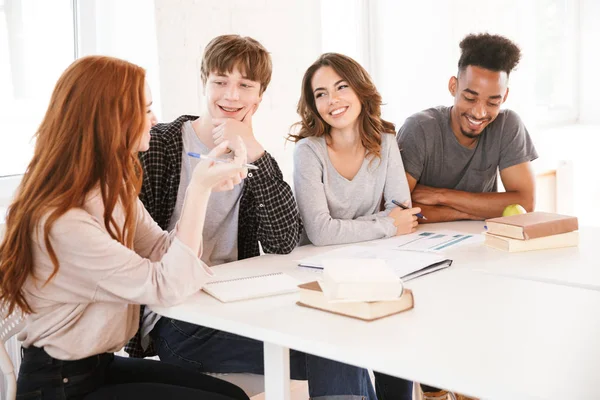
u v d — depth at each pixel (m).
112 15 2.28
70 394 1.34
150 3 2.25
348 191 2.12
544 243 1.82
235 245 1.91
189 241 1.51
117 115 1.34
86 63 1.35
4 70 2.10
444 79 3.41
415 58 3.31
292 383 2.58
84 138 1.32
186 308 1.37
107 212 1.34
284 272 1.67
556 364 1.03
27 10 2.13
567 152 3.83
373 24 3.29
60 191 1.30
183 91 2.34
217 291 1.46
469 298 1.39
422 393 1.97
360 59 3.29
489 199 2.28
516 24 3.56
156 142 1.80
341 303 1.29
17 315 1.39
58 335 1.33
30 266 1.30
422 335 1.17
